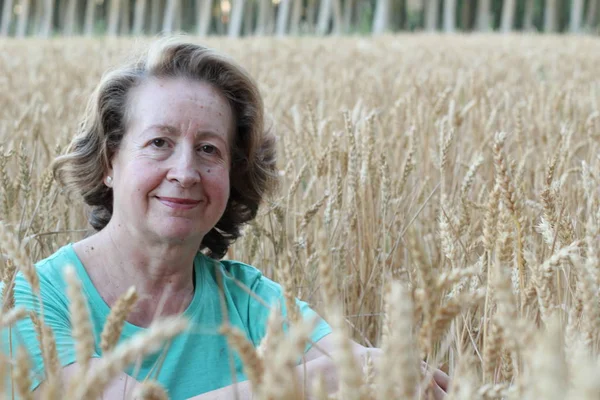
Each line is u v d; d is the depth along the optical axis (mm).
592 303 1784
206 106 2828
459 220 3266
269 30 38906
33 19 48688
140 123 2811
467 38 22438
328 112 6520
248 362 1466
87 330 1384
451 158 4926
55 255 2871
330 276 1479
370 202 3920
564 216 2688
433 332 1615
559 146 4328
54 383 1481
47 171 3391
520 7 45844
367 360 1939
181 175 2699
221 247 3355
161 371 2691
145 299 2828
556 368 1082
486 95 6121
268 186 3299
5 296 2287
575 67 12273
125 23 42094
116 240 2824
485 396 1720
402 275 3789
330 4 45281
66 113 6645
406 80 8602
